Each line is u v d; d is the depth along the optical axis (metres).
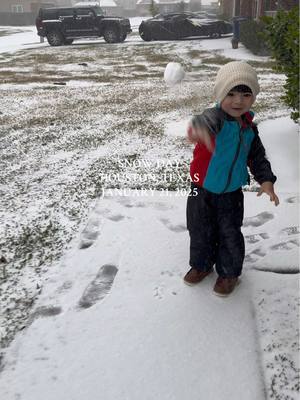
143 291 2.79
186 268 3.02
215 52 18.66
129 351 2.29
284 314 2.53
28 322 2.53
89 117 7.87
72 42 25.23
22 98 10.06
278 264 3.03
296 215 3.74
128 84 11.99
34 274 3.01
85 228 3.63
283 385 2.05
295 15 4.94
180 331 2.43
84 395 2.04
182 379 2.12
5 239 3.50
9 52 22.34
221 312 2.58
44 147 6.11
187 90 9.95
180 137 6.33
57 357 2.27
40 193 4.45
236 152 2.49
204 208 2.63
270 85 10.94
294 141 5.30
